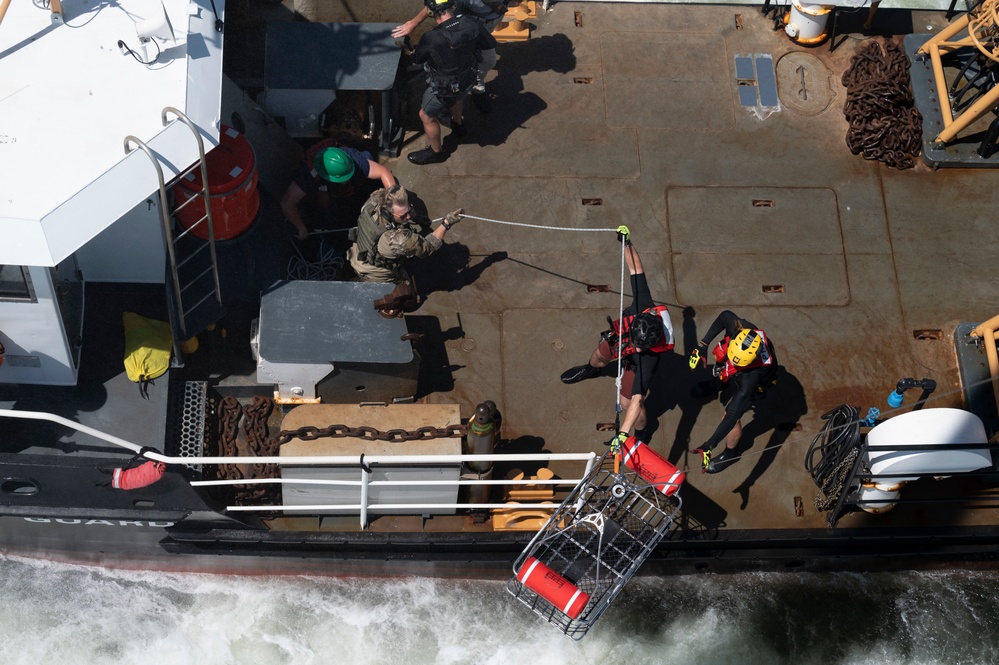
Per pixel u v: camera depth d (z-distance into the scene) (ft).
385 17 32.09
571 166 29.73
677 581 26.68
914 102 30.53
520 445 25.77
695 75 31.40
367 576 26.30
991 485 25.80
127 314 24.35
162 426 24.03
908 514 25.27
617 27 32.04
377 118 29.71
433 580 26.48
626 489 22.04
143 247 24.32
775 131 30.68
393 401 25.80
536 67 31.27
